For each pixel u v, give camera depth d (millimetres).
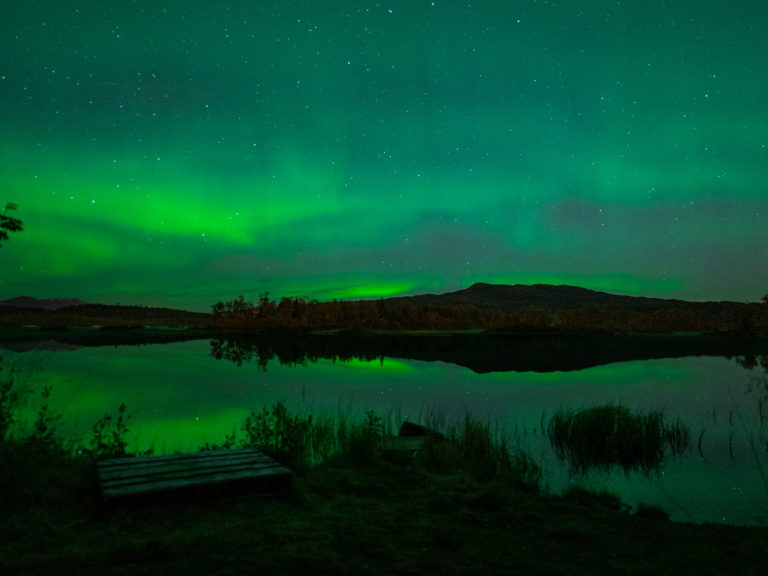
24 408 14156
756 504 7938
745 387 24375
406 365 35062
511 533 5496
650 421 12141
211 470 6301
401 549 4809
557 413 13242
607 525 6004
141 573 4031
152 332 77188
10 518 5070
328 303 98625
